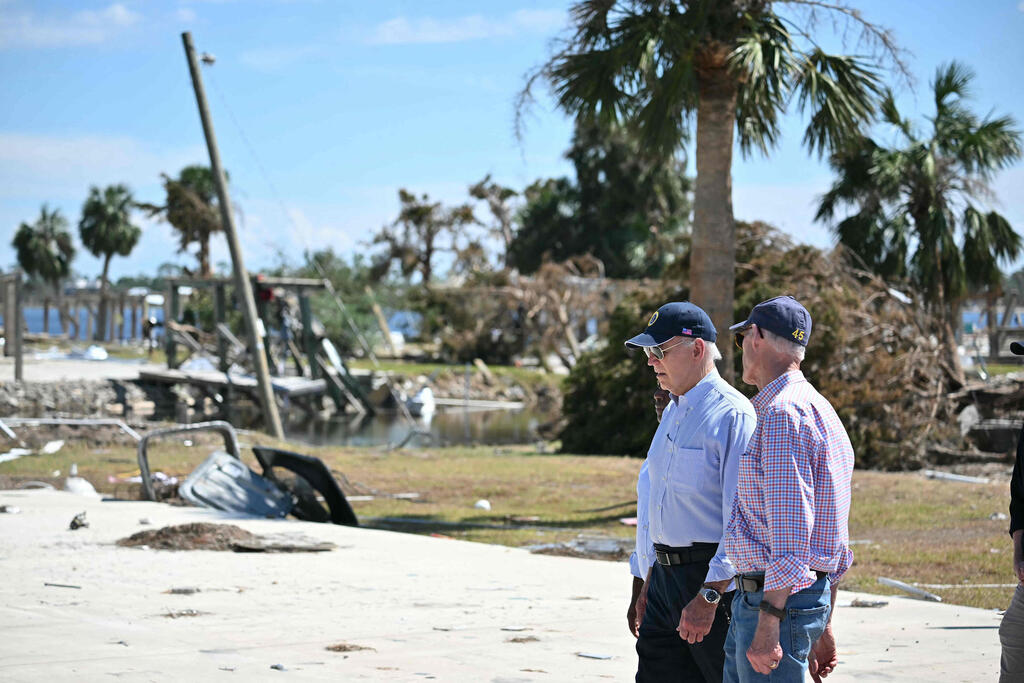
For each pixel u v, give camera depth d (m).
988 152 27.09
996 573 9.68
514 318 54.72
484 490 16.91
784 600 3.26
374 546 10.48
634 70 14.57
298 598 7.66
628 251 58.62
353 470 19.59
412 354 56.22
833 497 3.33
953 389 25.14
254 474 13.62
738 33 14.41
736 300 22.50
